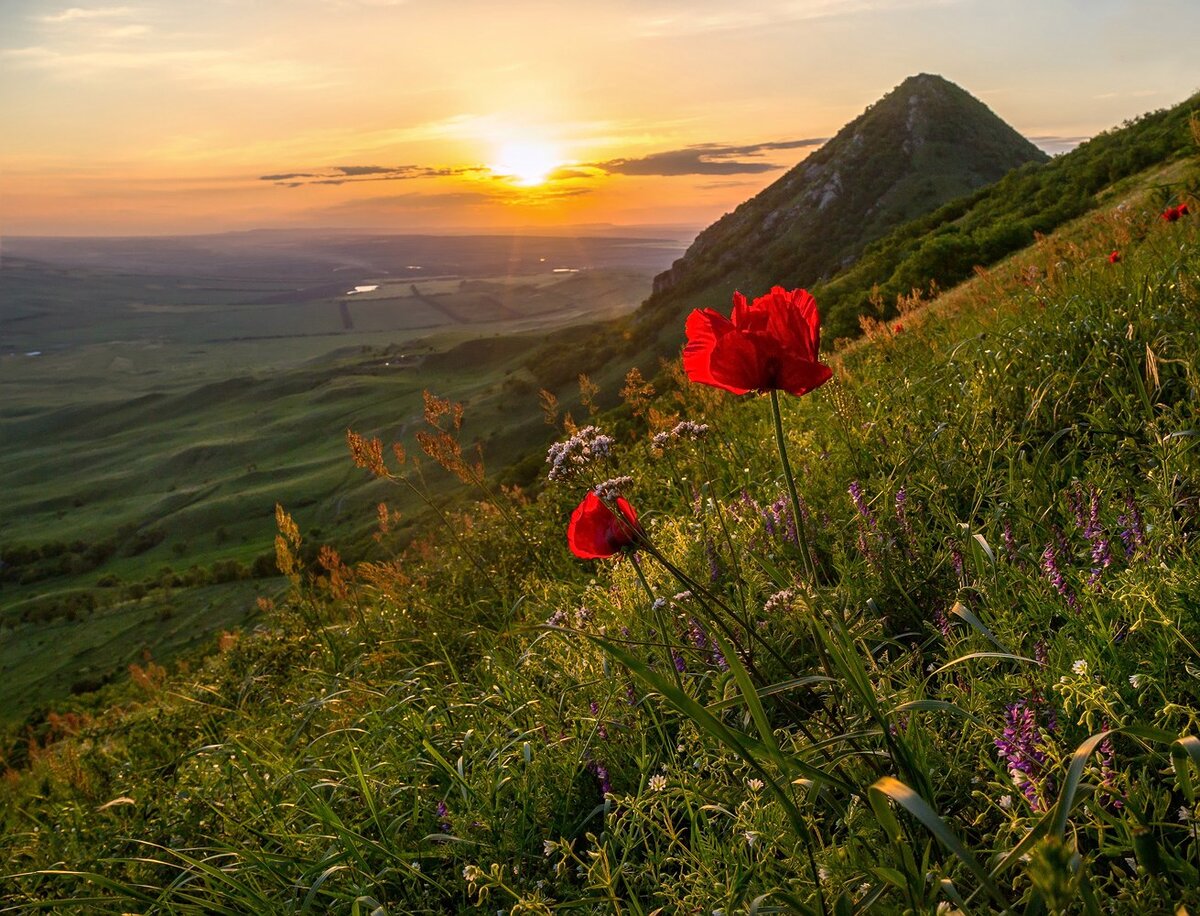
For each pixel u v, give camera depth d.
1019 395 3.80
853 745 1.80
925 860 1.47
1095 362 3.71
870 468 3.72
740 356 1.61
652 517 4.87
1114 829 1.58
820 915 1.45
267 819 3.28
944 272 30.73
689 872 2.08
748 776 2.09
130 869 3.26
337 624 6.70
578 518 1.99
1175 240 5.68
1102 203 28.61
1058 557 2.31
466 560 6.05
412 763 3.12
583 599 4.02
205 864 2.65
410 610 5.62
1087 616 1.93
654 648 2.87
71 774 4.60
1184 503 2.23
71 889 3.44
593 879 1.94
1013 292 7.13
